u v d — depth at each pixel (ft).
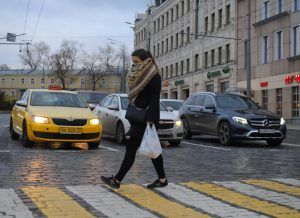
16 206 19.49
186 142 54.39
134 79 22.17
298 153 42.80
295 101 116.47
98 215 18.28
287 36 119.65
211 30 170.09
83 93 77.30
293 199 21.49
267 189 23.88
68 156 36.86
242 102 54.44
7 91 454.40
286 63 119.65
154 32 246.88
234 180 26.81
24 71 455.22
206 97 56.54
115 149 43.09
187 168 31.65
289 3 119.14
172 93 218.18
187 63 196.95
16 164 31.76
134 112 22.39
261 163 35.01
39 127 40.55
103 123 52.54
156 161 23.73
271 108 126.62
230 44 153.07
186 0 197.16
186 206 19.85
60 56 369.91
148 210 19.11
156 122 22.47
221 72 159.12
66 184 24.75
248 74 114.01
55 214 18.34
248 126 48.83
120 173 22.89
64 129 40.81
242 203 20.51
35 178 26.45
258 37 133.90
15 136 50.24
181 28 204.33
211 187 24.17
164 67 229.66
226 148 47.14
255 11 136.36
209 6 172.55
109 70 376.89
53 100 45.14
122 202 20.45
